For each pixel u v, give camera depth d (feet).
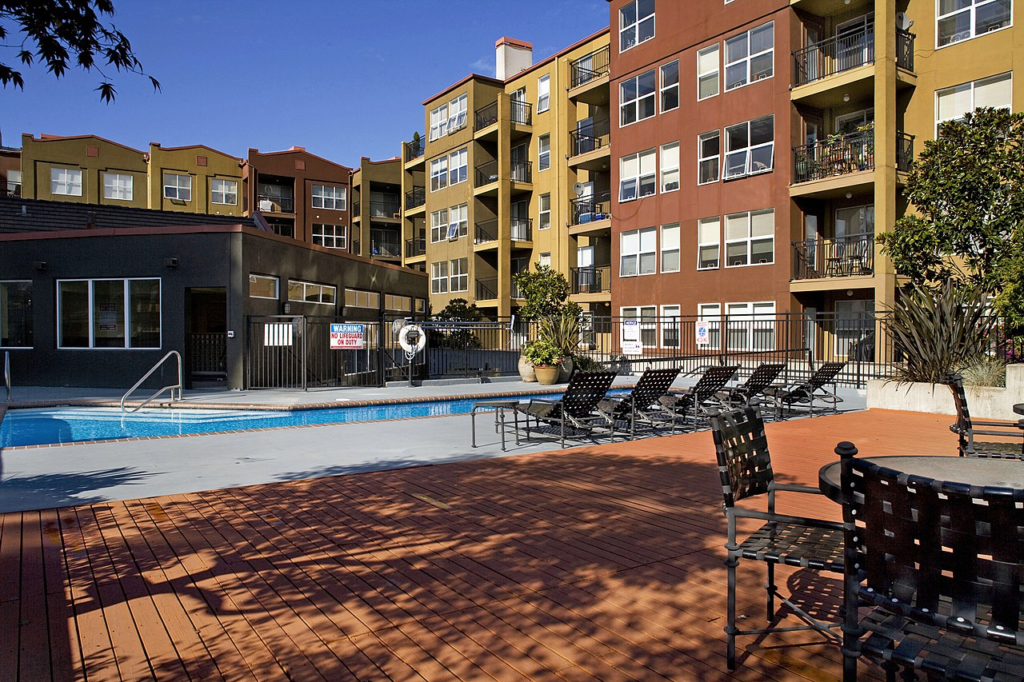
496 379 57.31
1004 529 5.26
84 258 49.03
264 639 9.39
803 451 23.73
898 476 5.77
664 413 30.91
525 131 111.96
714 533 14.17
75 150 142.31
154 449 24.88
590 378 25.40
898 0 63.62
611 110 86.28
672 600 10.69
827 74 67.92
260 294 49.39
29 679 8.32
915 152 61.98
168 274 47.78
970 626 5.42
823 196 66.59
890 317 41.68
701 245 75.00
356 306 66.95
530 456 23.25
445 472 20.56
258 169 150.71
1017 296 32.09
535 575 11.80
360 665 8.66
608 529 14.52
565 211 104.99
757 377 32.42
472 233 117.39
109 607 10.48
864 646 6.31
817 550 8.46
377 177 155.33
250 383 47.42
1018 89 55.67
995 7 57.00
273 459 22.88
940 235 36.76
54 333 49.65
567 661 8.74
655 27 79.92
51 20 12.66
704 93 74.64
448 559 12.65
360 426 31.27
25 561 12.53
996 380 33.17
